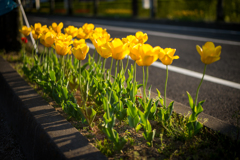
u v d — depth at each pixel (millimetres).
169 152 1592
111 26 12453
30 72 2936
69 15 22047
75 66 2600
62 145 1516
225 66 4891
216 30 10211
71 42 2057
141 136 1813
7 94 2600
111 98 1971
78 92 2621
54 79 2260
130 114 1745
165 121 1890
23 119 2057
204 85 3721
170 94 3336
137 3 16656
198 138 1765
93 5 22984
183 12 14195
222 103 2969
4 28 4758
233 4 11898
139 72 4492
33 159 1818
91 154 1437
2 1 4262
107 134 1568
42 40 2338
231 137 1662
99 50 1585
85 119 1845
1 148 2146
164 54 1647
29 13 28109
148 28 11391
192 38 8273
